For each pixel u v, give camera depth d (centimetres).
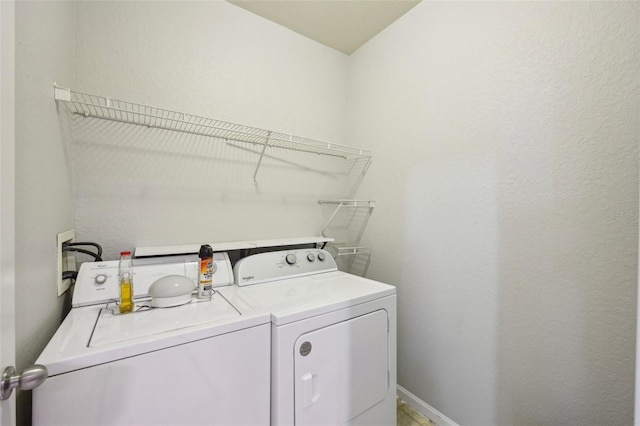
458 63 151
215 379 91
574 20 109
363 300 128
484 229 140
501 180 133
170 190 154
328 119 220
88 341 80
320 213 216
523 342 125
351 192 227
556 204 115
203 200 164
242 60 179
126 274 107
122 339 82
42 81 86
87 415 72
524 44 124
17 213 69
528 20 123
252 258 153
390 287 143
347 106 231
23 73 72
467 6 147
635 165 96
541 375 120
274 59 192
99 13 135
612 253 101
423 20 171
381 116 200
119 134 140
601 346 104
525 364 125
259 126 184
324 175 218
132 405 78
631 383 97
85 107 131
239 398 95
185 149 158
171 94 154
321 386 112
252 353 99
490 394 137
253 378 99
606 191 102
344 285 147
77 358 71
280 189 195
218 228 170
